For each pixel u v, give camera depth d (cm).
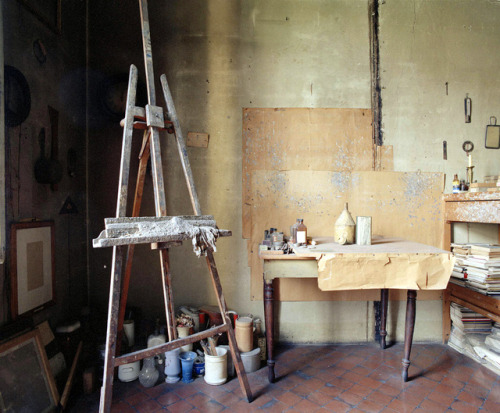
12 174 195
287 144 293
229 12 291
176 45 289
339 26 295
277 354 277
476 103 300
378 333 297
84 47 282
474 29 298
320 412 199
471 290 264
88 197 284
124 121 193
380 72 296
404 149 297
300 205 293
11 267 192
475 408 203
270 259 226
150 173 285
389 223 295
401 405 205
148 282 288
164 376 239
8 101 190
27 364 186
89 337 255
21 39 203
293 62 294
